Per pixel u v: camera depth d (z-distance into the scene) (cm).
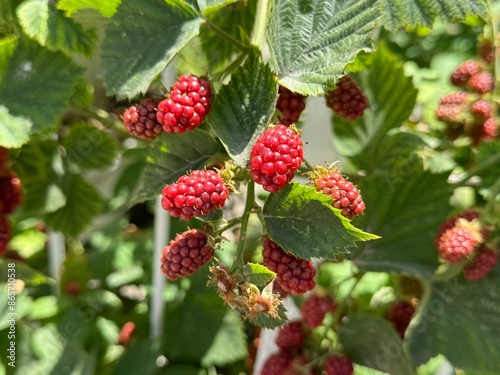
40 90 30
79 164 39
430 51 53
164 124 23
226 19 29
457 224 29
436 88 45
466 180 33
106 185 54
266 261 24
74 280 46
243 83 24
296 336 33
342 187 23
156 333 43
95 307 46
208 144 25
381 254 33
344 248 22
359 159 36
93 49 31
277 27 24
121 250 49
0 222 32
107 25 26
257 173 21
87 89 36
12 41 30
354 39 23
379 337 32
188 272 24
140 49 25
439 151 38
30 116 30
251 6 28
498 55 36
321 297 32
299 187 22
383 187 33
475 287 32
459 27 53
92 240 52
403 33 53
